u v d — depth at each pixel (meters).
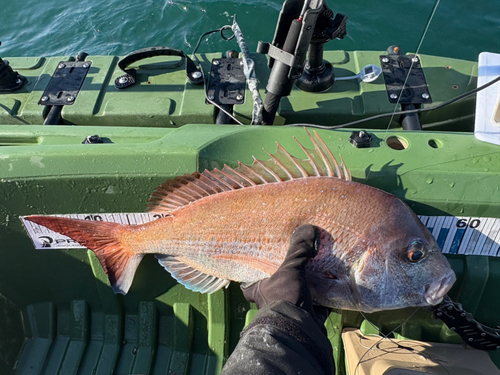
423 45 1.27
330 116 0.75
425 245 0.52
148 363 0.68
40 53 1.38
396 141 0.62
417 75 0.78
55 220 0.59
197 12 1.42
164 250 0.59
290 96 0.77
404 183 0.57
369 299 0.53
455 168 0.56
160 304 0.70
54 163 0.59
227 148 0.60
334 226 0.52
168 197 0.58
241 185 0.56
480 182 0.56
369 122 0.75
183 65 0.83
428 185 0.56
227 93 0.77
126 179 0.58
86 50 1.36
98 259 0.65
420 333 0.66
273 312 0.43
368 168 0.57
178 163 0.58
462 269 0.61
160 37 1.37
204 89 0.78
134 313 0.71
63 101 0.77
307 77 0.76
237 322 0.70
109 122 0.77
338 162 0.58
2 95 0.79
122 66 0.79
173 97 0.78
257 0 1.42
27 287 0.69
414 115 0.72
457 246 0.60
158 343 0.70
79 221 0.59
